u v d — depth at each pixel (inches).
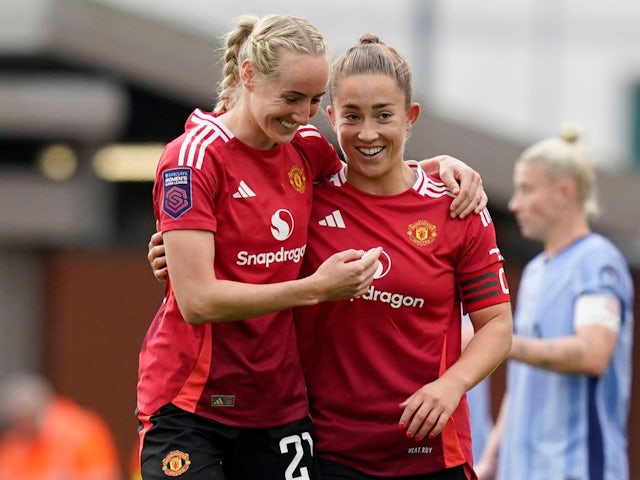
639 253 1630.2
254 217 620.7
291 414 641.0
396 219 654.5
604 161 1647.4
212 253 608.1
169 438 623.8
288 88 594.9
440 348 657.0
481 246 661.3
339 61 641.0
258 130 619.8
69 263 1574.8
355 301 647.1
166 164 613.6
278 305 595.5
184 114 1512.1
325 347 655.8
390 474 656.4
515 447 863.1
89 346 1574.8
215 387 625.9
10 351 1558.8
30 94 1434.5
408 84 639.1
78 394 1573.6
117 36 1425.9
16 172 1531.7
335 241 654.5
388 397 652.1
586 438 839.7
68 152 1520.7
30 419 1347.2
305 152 651.5
